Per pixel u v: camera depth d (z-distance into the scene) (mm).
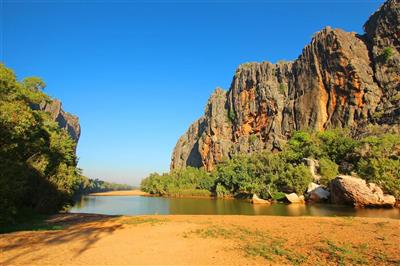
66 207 41656
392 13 114375
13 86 30047
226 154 152250
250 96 155125
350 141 80125
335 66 118250
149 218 24828
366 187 48625
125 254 12453
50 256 12023
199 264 11141
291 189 69250
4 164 20891
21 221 24766
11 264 10867
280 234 16594
